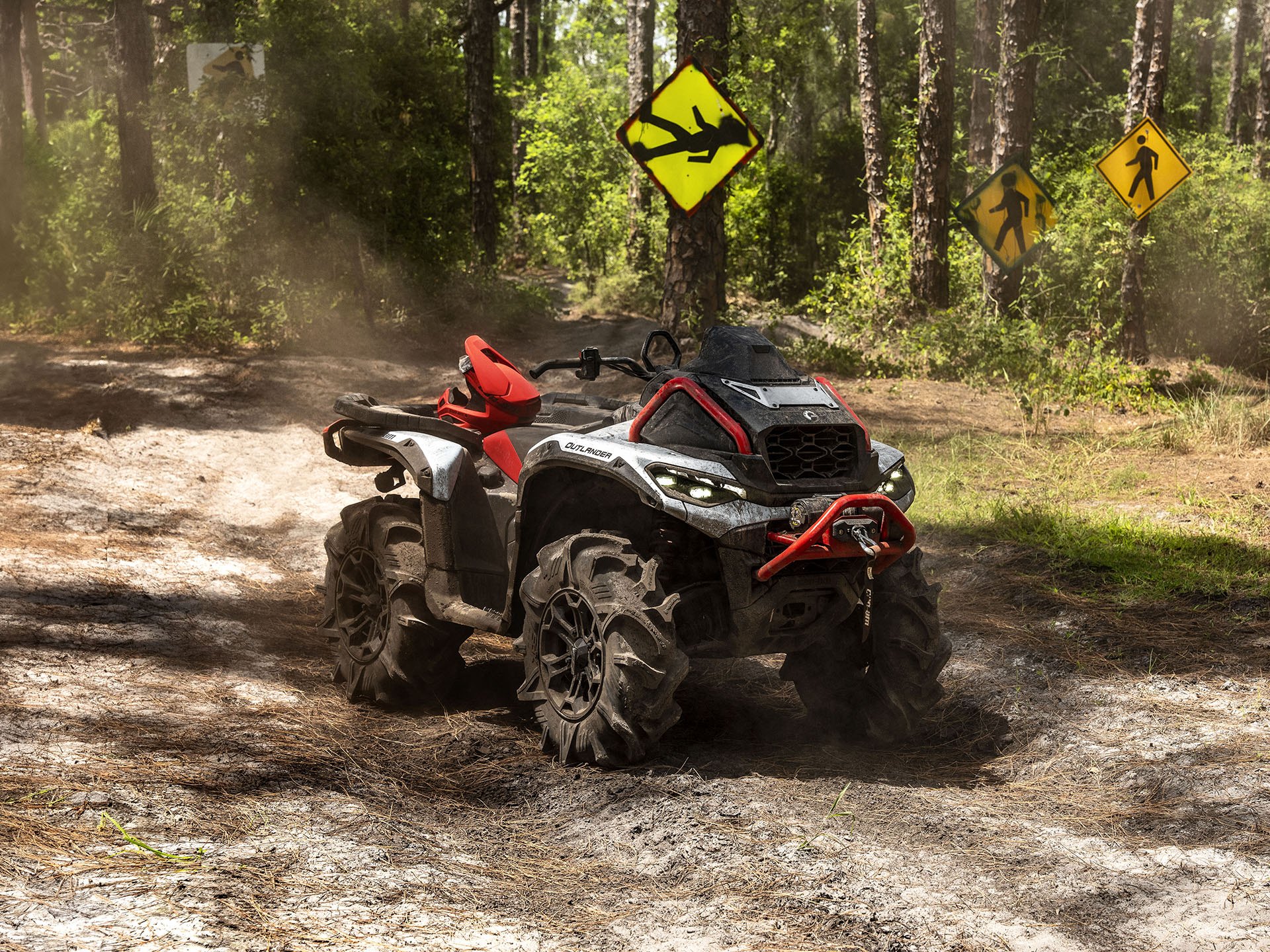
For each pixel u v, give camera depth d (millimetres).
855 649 4680
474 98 24938
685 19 11984
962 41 35562
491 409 5227
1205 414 10992
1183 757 4293
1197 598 6309
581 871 3355
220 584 6613
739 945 2820
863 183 25125
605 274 30047
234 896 2822
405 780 4059
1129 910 3084
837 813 3779
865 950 2822
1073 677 5285
